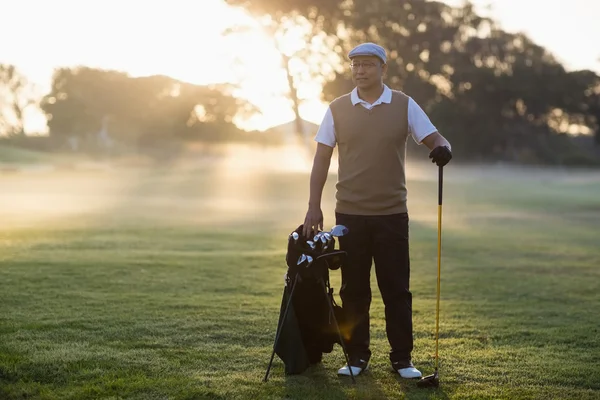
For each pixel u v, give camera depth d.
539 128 100.81
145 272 15.97
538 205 53.31
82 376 8.11
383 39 87.31
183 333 10.10
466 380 8.37
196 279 15.33
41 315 10.92
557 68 100.44
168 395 7.58
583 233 31.86
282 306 8.48
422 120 8.48
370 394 7.77
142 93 124.38
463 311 12.63
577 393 7.95
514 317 12.13
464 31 97.94
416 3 88.50
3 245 21.12
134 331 10.11
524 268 19.20
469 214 45.06
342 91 84.25
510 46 101.12
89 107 126.31
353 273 8.62
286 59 86.94
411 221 38.75
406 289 8.62
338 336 8.53
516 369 8.80
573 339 10.42
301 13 84.38
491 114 95.88
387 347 9.74
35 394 7.59
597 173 94.69
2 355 8.64
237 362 8.80
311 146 89.56
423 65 90.31
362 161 8.50
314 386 8.01
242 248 23.08
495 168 94.06
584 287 15.80
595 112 101.38
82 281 14.30
